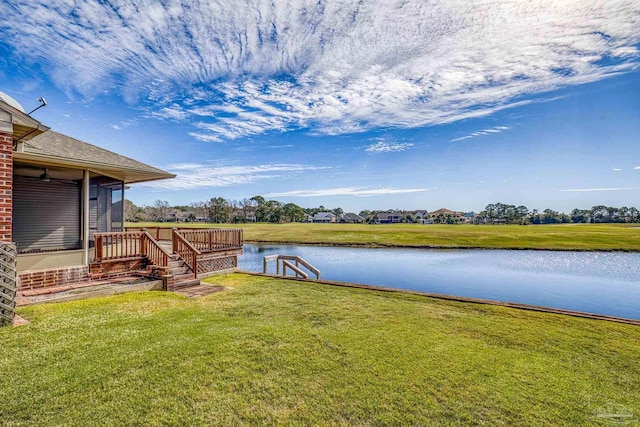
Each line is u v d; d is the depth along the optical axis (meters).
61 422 2.50
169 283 7.41
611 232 42.09
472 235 39.38
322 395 3.01
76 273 6.96
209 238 9.66
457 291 15.22
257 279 9.27
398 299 6.98
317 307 6.21
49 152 7.27
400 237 38.25
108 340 4.18
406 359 3.84
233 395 2.97
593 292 14.92
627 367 3.74
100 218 9.51
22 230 7.63
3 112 5.00
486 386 3.24
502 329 5.05
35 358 3.58
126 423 2.52
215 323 5.05
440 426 2.58
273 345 4.19
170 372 3.37
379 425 2.58
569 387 3.25
